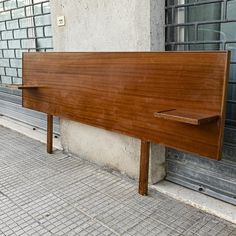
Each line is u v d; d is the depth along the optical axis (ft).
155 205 9.23
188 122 7.02
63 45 12.26
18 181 11.02
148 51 8.99
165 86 8.36
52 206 9.37
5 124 17.99
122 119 9.64
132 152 10.55
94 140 11.94
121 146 10.89
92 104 10.57
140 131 9.20
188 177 9.84
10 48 17.43
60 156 13.19
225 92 7.13
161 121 8.55
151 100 8.74
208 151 7.56
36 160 12.84
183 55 7.86
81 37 11.42
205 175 9.36
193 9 8.96
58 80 11.82
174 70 8.11
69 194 10.01
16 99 17.92
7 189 10.46
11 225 8.53
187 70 7.82
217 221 8.38
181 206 9.13
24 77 13.61
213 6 8.55
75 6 11.34
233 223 8.23
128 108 9.39
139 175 9.78
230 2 8.13
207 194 9.39
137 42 9.59
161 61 8.36
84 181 10.84
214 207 8.75
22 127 17.31
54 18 12.33
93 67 10.32
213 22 8.54
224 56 7.05
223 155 8.79
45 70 12.38
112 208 9.15
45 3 14.28
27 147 14.40
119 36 10.09
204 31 8.85
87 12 10.95
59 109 12.03
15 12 16.28
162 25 9.38
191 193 9.57
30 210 9.20
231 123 8.64
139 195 9.78
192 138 7.87
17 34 16.57
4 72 18.49
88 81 10.58
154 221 8.48
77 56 10.87
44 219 8.74
